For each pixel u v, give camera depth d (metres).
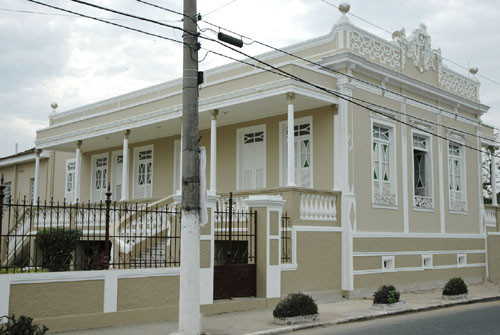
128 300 10.76
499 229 24.14
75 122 23.61
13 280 9.24
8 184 32.50
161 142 23.11
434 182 20.61
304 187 16.73
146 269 11.07
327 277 15.52
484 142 24.64
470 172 22.94
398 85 19.22
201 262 12.12
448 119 21.89
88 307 10.18
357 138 17.06
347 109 16.80
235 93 16.89
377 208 17.52
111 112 22.00
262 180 18.97
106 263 10.81
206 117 19.00
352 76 17.14
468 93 23.48
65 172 28.30
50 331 9.59
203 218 9.88
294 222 14.77
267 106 17.34
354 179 16.67
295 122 18.02
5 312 9.10
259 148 19.27
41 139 24.88
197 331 9.51
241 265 13.27
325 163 17.00
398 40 19.59
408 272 18.48
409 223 18.92
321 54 17.84
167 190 22.52
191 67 10.02
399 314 13.62
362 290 16.30
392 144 18.72
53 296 9.73
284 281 14.09
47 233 10.80
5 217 23.34
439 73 21.62
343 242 16.16
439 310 14.59
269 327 10.87
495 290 20.14
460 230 21.67
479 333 10.70
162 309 11.21
